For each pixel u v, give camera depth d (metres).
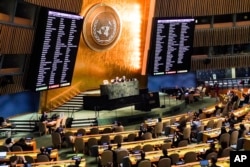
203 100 29.67
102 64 27.78
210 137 16.78
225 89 31.19
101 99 23.97
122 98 24.70
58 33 22.17
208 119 20.19
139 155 13.97
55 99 25.14
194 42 31.36
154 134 19.20
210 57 32.03
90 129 19.47
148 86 30.56
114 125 20.16
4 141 18.30
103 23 27.25
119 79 25.86
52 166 12.75
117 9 27.98
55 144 18.30
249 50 32.72
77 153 17.39
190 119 20.92
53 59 22.48
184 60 27.56
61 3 23.27
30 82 22.50
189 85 32.06
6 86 22.03
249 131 16.62
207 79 32.75
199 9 30.31
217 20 32.62
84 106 24.38
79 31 23.48
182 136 16.97
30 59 22.58
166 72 27.28
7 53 21.02
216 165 11.41
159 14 29.61
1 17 20.52
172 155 13.31
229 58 32.22
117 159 14.07
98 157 15.64
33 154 14.92
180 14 30.06
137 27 29.19
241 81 32.12
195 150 14.43
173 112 25.62
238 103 24.75
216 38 31.47
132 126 23.12
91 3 26.50
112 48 28.17
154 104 24.67
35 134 21.27
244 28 31.38
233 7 30.42
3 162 13.84
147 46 29.44
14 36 20.98
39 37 21.78
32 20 22.30
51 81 22.86
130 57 29.23
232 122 18.06
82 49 26.53
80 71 26.59
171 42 26.77
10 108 22.95
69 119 21.92
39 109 24.36
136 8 28.95
